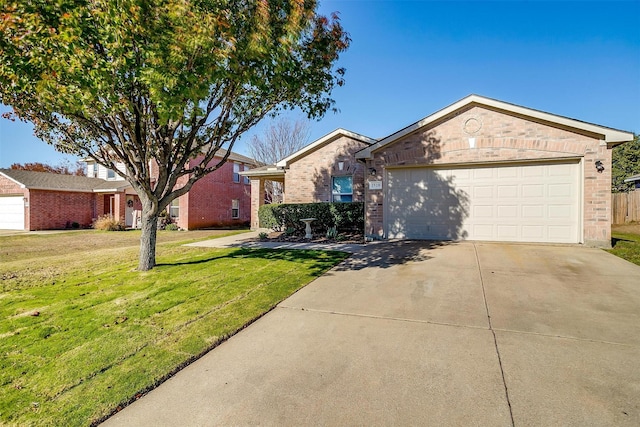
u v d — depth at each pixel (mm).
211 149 7133
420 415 2166
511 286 5012
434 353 3021
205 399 2398
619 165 32719
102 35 3992
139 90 4840
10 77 3902
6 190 19172
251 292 4945
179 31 4246
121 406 2314
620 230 13734
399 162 9625
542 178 8375
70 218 20312
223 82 5824
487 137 8727
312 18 5934
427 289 4984
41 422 2129
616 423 2045
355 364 2855
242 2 5066
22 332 3535
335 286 5266
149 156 6066
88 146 6992
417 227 9594
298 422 2127
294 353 3090
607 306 4113
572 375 2604
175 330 3576
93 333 3506
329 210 12547
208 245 10273
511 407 2225
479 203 8984
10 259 8516
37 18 3566
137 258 8055
